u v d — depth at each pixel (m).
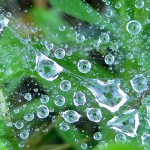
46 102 0.10
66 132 0.10
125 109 0.09
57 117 0.10
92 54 0.10
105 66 0.10
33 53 0.10
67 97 0.10
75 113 0.10
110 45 0.10
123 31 0.10
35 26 0.10
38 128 0.10
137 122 0.09
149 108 0.09
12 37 0.10
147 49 0.10
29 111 0.10
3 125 0.09
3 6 0.10
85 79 0.10
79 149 0.10
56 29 0.10
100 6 0.10
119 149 0.09
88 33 0.10
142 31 0.10
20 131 0.10
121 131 0.09
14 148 0.10
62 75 0.10
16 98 0.10
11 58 0.10
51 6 0.10
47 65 0.10
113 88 0.10
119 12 0.10
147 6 0.10
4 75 0.10
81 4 0.10
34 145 0.10
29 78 0.10
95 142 0.10
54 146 0.10
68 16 0.10
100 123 0.10
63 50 0.10
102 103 0.10
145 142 0.09
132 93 0.10
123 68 0.10
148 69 0.10
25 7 0.10
